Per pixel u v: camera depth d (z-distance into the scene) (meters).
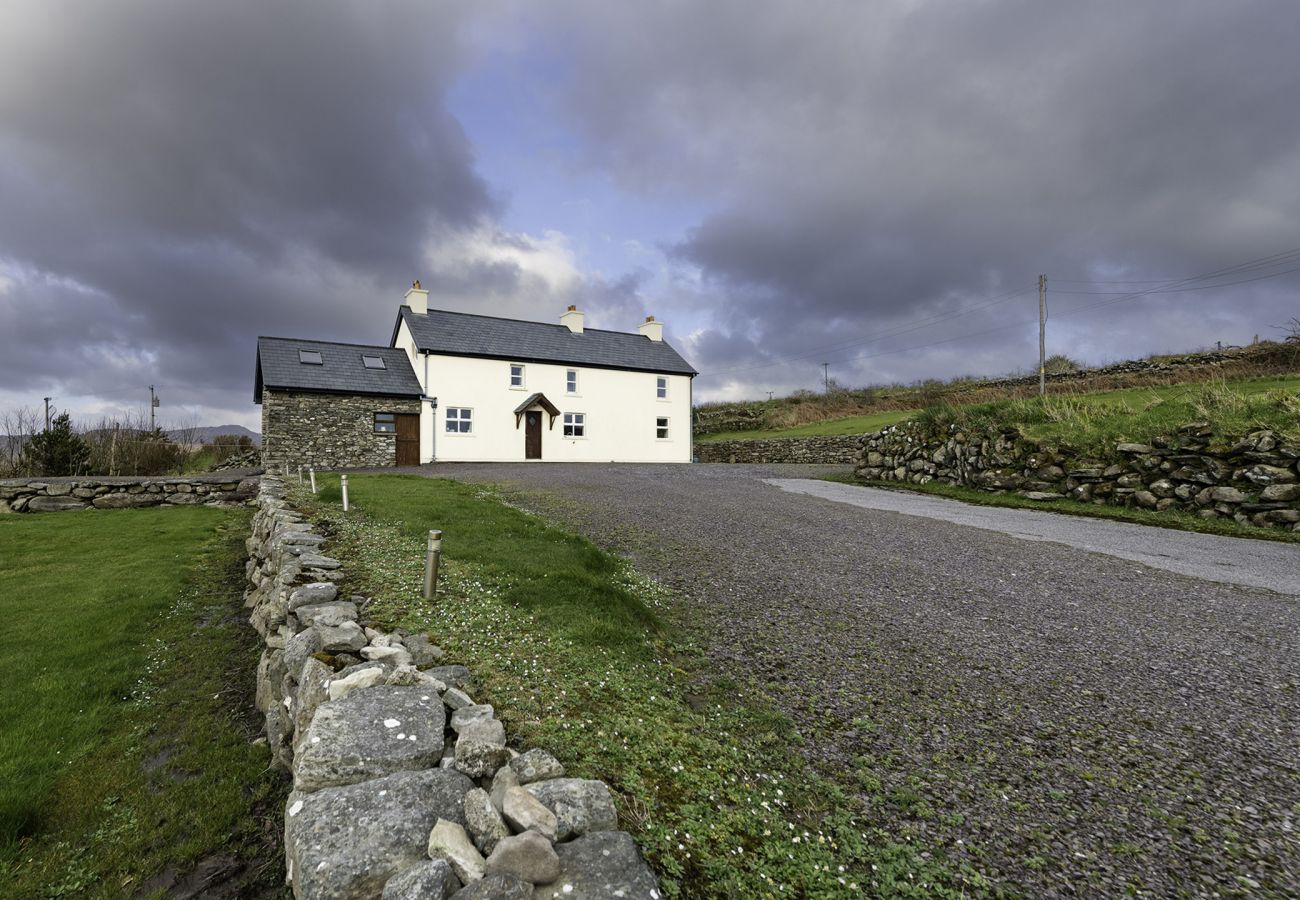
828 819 2.82
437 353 25.34
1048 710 3.91
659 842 2.36
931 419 16.33
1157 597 6.16
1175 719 3.79
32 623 6.01
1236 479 10.12
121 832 3.06
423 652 3.89
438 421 25.28
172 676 5.01
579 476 17.38
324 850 1.97
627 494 13.21
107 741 3.96
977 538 8.91
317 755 2.42
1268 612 5.72
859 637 5.12
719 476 18.23
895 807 2.94
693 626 5.39
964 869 2.52
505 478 16.36
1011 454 13.45
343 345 26.38
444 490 12.62
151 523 12.10
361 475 17.08
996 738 3.58
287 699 3.64
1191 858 2.62
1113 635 5.15
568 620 4.95
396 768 2.48
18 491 13.80
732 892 2.18
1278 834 2.77
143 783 3.49
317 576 5.50
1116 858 2.61
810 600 6.07
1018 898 2.37
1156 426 11.91
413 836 2.06
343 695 2.99
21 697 4.46
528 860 1.90
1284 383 15.38
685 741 3.32
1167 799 3.02
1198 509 10.33
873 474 17.33
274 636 4.78
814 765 3.29
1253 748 3.48
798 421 37.19
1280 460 9.82
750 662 4.64
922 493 14.41
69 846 2.97
